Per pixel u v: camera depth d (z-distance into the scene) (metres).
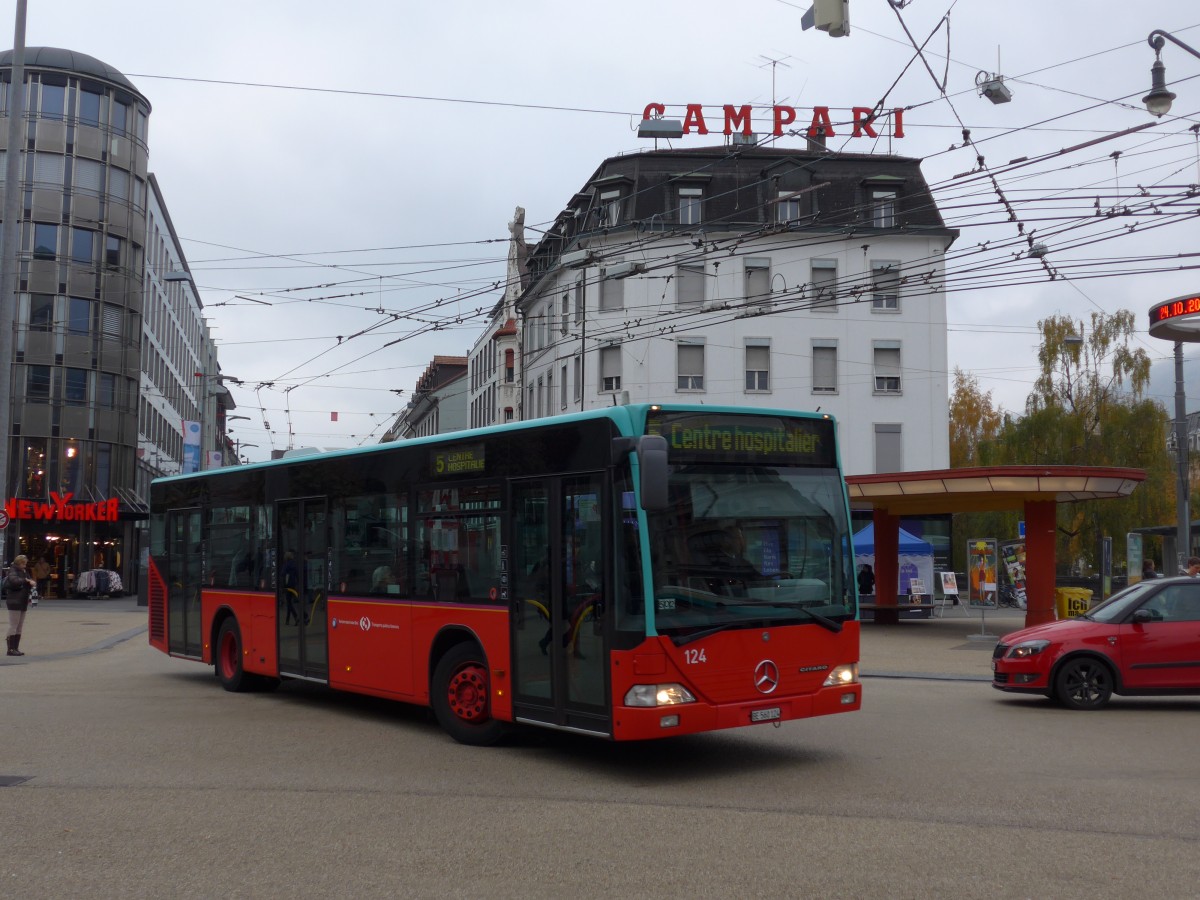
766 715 9.29
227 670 15.55
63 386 52.44
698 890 6.06
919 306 44.88
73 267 52.97
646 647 8.80
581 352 43.06
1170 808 7.98
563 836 7.27
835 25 11.02
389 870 6.49
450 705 11.04
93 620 34.09
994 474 24.39
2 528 23.23
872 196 44.53
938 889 6.04
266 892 6.08
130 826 7.58
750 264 43.66
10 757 10.23
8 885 6.24
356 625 12.54
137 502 55.09
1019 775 9.27
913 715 13.02
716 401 43.50
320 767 9.79
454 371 84.44
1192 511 46.81
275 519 14.41
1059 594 29.86
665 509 9.09
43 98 53.09
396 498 12.01
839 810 7.99
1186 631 13.42
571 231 45.72
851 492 26.34
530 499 10.11
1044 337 50.06
